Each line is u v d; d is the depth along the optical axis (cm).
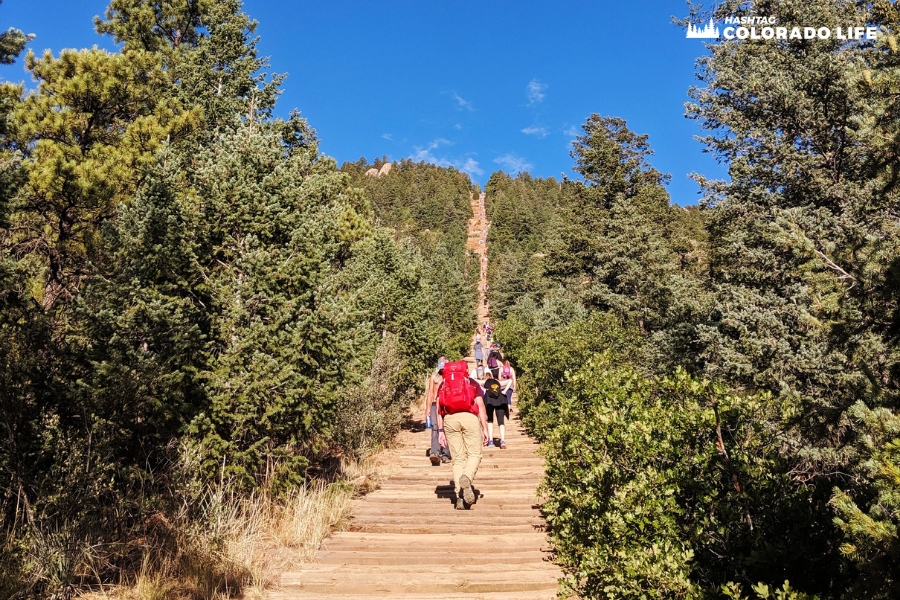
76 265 916
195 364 572
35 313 542
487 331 5700
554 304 2697
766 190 1114
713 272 1480
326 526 555
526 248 10856
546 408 1114
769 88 1127
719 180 1198
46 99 945
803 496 332
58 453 429
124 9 1772
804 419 483
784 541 317
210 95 1806
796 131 1131
